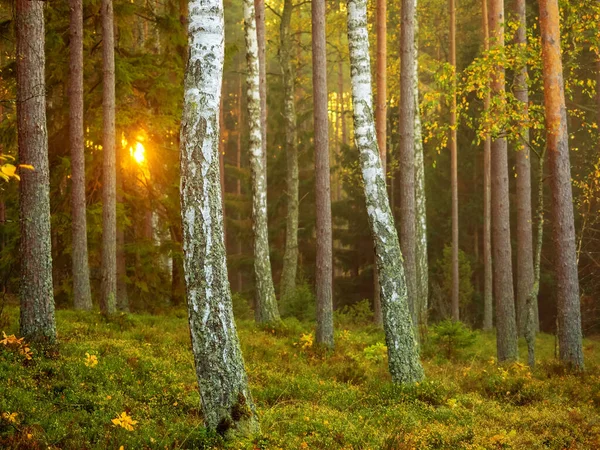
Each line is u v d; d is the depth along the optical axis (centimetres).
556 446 757
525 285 1950
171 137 2098
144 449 638
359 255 3750
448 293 3153
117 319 1501
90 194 1919
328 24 2941
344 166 3666
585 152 2625
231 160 4753
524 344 2203
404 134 1686
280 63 2988
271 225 3584
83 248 1622
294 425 748
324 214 1573
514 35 1712
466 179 3422
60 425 681
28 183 1019
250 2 1830
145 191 2106
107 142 1645
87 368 924
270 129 3550
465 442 734
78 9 1577
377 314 2312
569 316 1376
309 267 3694
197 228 675
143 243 2048
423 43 3453
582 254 2930
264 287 1798
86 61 1855
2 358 905
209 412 665
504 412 942
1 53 1686
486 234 2886
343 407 913
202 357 666
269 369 1162
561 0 1509
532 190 3216
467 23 3422
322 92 1611
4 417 662
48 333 1026
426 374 1223
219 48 701
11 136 1719
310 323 2083
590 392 1103
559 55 1403
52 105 1889
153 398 833
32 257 1021
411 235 1677
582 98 2912
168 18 1941
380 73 1964
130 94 1894
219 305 672
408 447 702
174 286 2206
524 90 1556
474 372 1269
